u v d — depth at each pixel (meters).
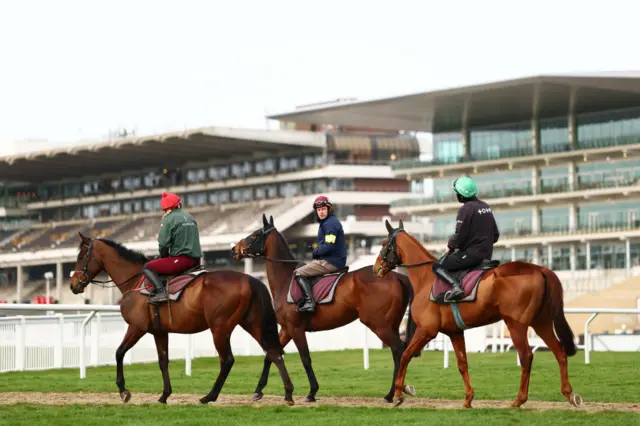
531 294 11.66
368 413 11.37
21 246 87.75
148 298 13.20
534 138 61.34
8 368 19.89
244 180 80.44
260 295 13.07
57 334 21.14
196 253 13.52
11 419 11.11
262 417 11.11
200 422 10.69
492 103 58.28
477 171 63.69
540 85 52.94
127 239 79.94
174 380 17.08
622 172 57.22
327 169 76.56
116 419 11.05
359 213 78.56
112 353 22.42
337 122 69.31
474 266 12.17
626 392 13.98
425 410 11.62
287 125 84.19
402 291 13.21
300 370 19.88
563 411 11.12
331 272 13.55
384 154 80.00
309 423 10.40
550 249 59.09
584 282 52.88
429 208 64.50
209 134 71.06
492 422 10.16
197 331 13.22
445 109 61.44
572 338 11.81
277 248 13.86
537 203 60.53
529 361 11.77
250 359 24.33
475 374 18.16
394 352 13.11
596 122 59.09
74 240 84.31
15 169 85.75
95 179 90.44
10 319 20.00
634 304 46.16
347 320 13.41
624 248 56.16
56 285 85.75
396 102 60.19
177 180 85.00
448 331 12.30
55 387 15.74
